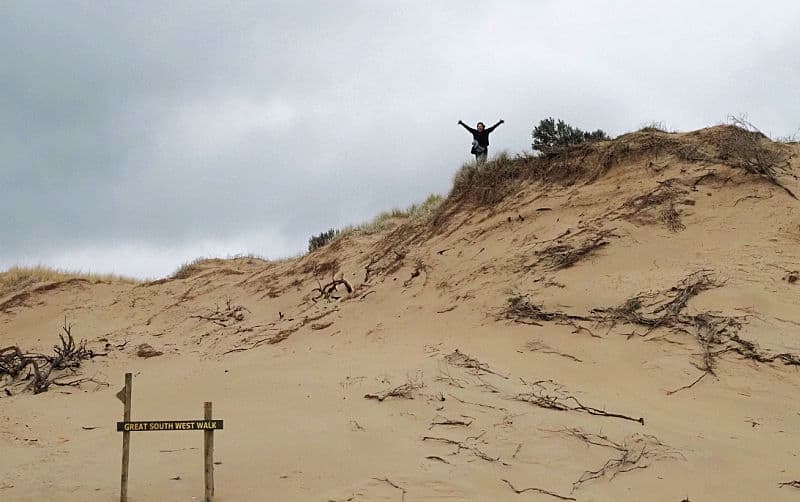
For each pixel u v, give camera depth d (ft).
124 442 21.17
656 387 28.68
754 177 43.37
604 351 32.12
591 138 61.46
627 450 22.81
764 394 26.86
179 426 20.98
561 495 20.16
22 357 48.73
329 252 65.46
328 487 20.89
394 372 32.58
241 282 69.21
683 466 21.84
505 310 38.29
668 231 41.04
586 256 40.42
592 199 47.37
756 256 36.73
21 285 83.92
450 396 28.04
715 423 25.35
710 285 34.50
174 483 22.08
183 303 67.51
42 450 27.71
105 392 40.93
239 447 25.07
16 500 21.58
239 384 35.94
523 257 43.57
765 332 30.45
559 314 36.01
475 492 20.33
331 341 43.86
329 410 28.35
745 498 20.01
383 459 22.75
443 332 39.22
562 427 24.52
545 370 31.35
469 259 47.80
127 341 56.13
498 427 24.84
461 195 58.59
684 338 31.32
